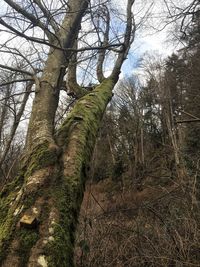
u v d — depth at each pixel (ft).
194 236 15.23
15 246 6.29
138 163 67.62
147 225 17.92
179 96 61.72
